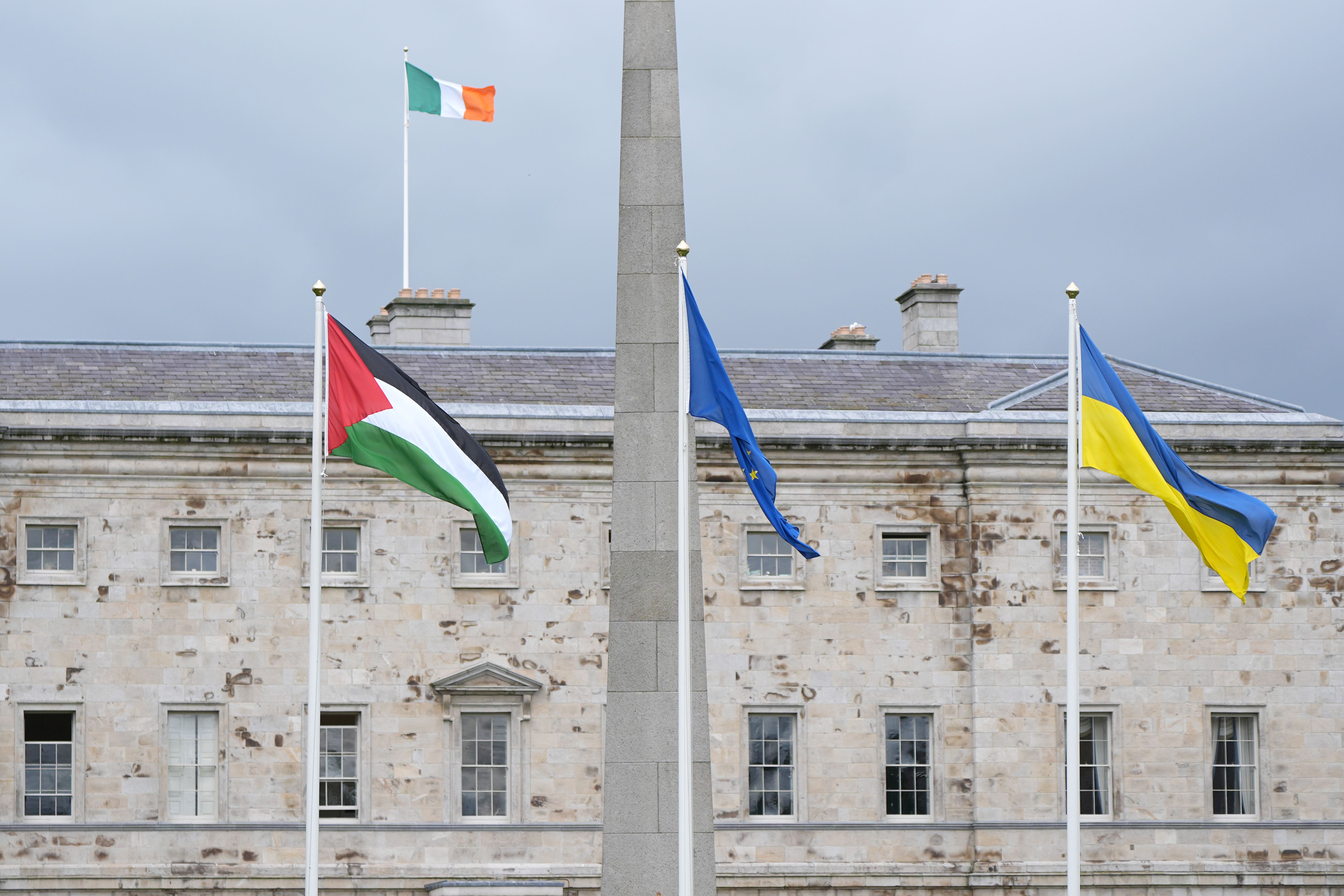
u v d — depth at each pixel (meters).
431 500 54.81
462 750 54.31
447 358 59.16
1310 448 57.56
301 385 56.84
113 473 53.69
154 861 52.72
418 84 64.62
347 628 54.19
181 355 58.00
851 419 56.81
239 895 52.81
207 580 53.75
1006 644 56.06
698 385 36.25
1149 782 56.16
